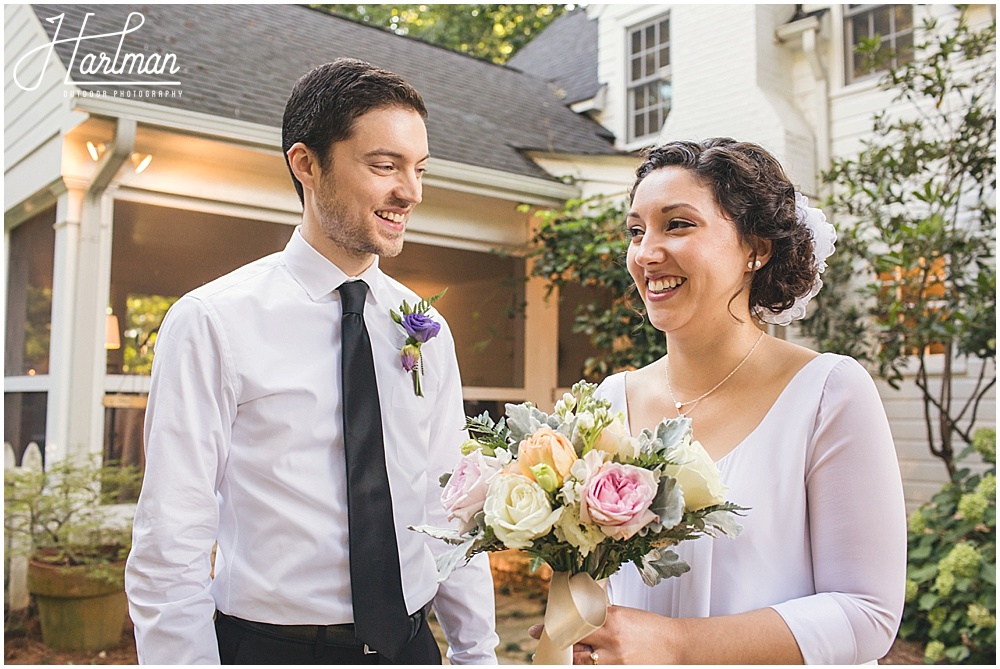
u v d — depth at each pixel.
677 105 7.70
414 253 6.96
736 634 1.32
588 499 1.19
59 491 5.04
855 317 5.82
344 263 1.87
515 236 7.06
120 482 5.08
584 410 1.33
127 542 5.06
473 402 7.09
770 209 1.54
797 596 1.43
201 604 1.63
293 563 1.69
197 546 1.63
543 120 8.46
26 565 5.29
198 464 1.65
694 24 7.60
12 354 6.33
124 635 5.04
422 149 1.80
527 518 1.18
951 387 5.88
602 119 9.00
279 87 6.07
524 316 7.41
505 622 5.32
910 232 4.95
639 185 1.59
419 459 1.93
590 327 6.26
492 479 1.27
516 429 1.35
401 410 1.91
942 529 4.70
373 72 1.78
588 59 9.96
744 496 1.48
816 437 1.46
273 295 1.81
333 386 1.81
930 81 5.80
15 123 6.00
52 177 5.28
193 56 5.96
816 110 6.96
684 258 1.50
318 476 1.74
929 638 4.73
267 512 1.70
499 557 6.50
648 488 1.19
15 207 6.03
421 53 8.88
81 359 5.14
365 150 1.74
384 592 1.73
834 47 6.91
